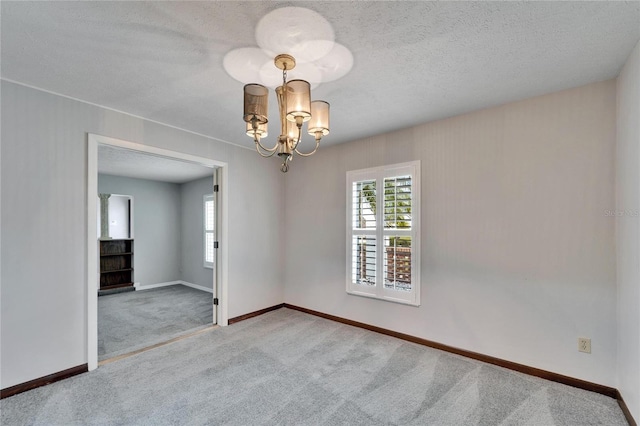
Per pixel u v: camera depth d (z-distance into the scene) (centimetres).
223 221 381
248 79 222
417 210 320
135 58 195
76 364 253
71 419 194
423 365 269
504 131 269
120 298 542
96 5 146
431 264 311
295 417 197
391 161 343
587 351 229
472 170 287
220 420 194
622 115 207
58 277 246
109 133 277
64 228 250
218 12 152
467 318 288
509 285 265
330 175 404
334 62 200
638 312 178
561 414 200
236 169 396
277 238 451
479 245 282
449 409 205
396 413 201
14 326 226
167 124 320
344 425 190
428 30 167
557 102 244
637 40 175
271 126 322
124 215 655
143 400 215
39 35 170
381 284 345
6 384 221
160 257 662
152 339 332
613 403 212
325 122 193
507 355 265
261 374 253
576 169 236
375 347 308
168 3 145
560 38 174
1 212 222
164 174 586
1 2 142
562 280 241
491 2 145
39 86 234
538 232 252
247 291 406
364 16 155
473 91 243
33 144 236
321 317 409
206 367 265
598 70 211
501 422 192
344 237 387
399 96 252
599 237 226
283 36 172
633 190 186
